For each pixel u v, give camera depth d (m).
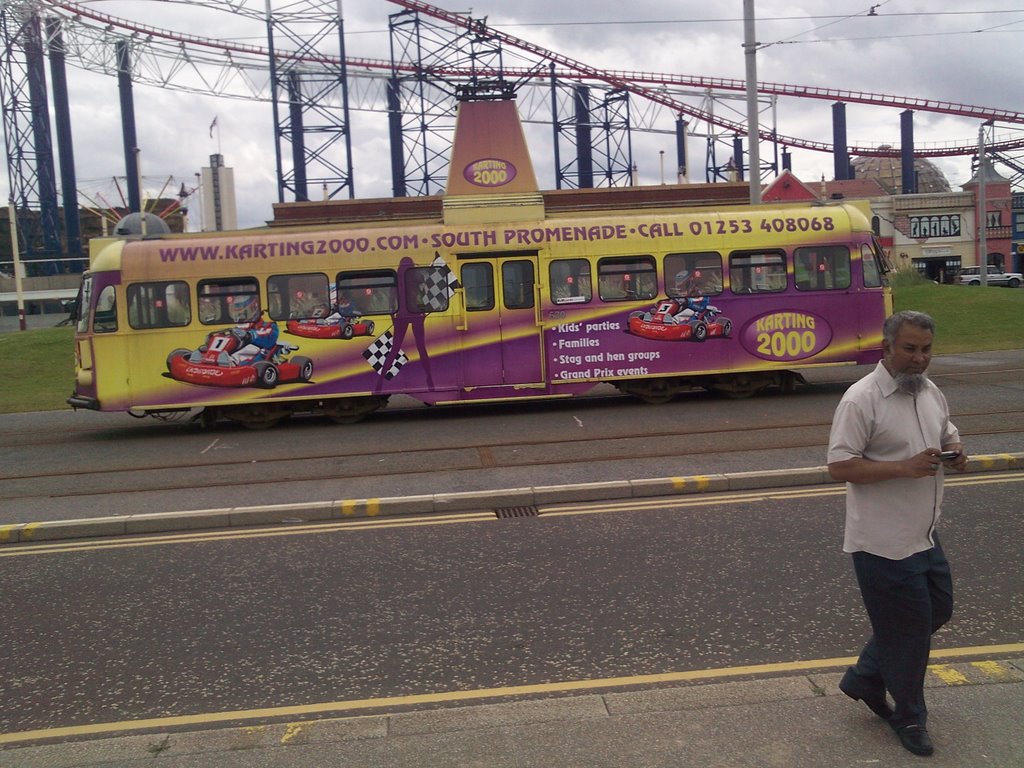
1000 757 3.71
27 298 65.12
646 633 5.36
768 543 7.05
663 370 15.47
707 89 71.56
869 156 85.94
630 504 8.53
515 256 15.22
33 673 5.19
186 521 8.41
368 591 6.39
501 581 6.46
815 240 15.68
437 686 4.77
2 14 60.91
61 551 7.83
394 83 60.31
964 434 10.79
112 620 6.02
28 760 4.05
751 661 4.88
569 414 15.04
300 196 53.69
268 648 5.41
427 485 9.54
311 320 14.98
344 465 11.18
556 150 64.75
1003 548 6.61
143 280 14.80
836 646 5.04
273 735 4.18
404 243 15.09
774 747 3.87
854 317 15.77
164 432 15.42
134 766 3.94
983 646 4.91
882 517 3.79
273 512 8.51
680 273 15.47
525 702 4.44
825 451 10.36
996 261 69.06
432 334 15.12
